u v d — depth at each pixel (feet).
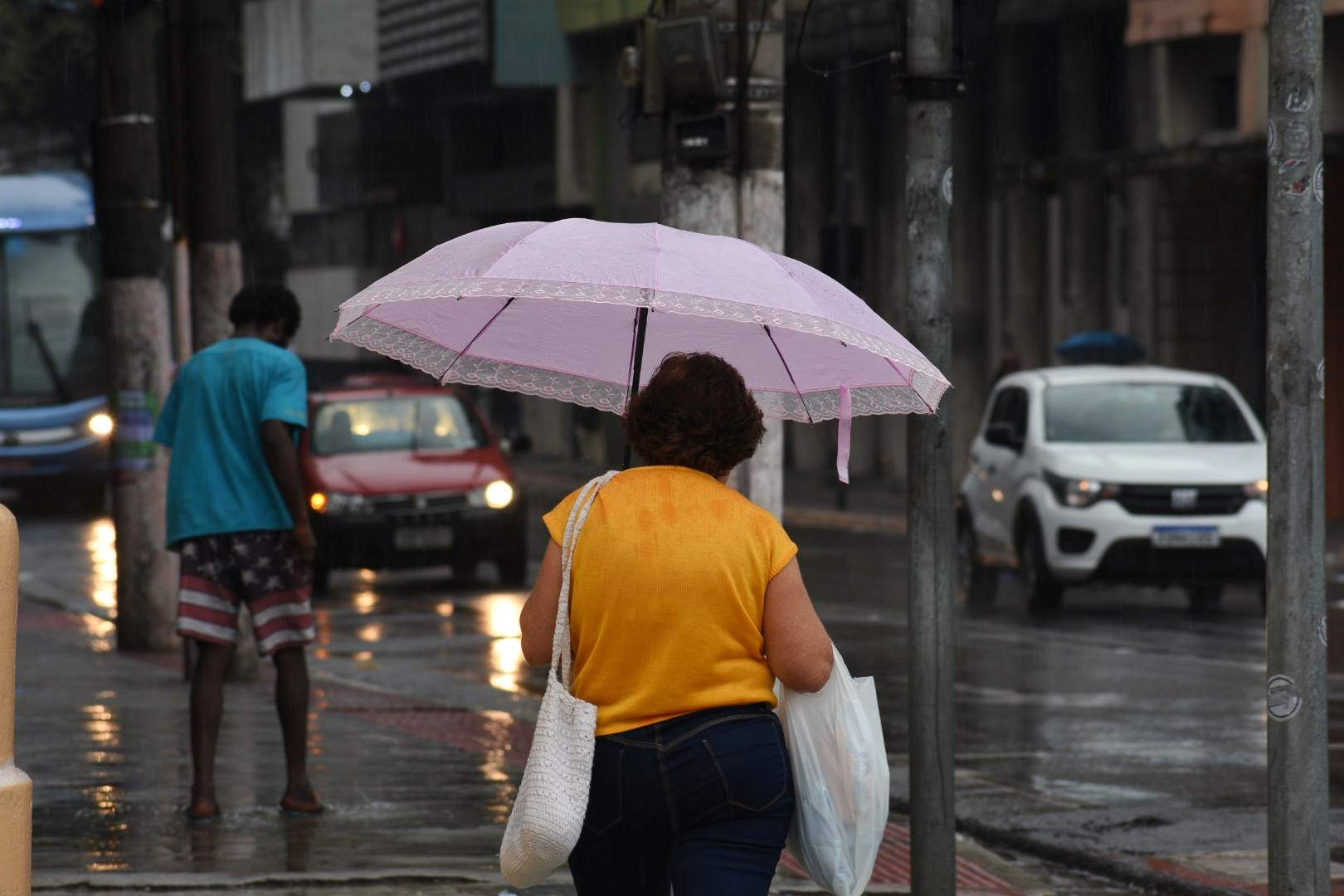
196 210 97.71
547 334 40.55
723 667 32.83
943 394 43.39
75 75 387.55
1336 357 217.97
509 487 152.87
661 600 32.65
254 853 57.82
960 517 149.48
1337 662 109.70
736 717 32.73
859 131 289.74
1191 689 100.58
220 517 62.03
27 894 33.78
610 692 32.89
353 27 408.67
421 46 362.33
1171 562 132.77
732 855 32.68
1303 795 41.34
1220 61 223.10
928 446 46.91
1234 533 132.46
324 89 412.57
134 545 107.76
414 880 53.78
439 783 69.46
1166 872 61.26
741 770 32.48
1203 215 232.94
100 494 234.79
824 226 301.43
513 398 383.65
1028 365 263.08
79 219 227.61
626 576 32.76
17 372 226.17
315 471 151.84
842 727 33.88
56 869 55.06
